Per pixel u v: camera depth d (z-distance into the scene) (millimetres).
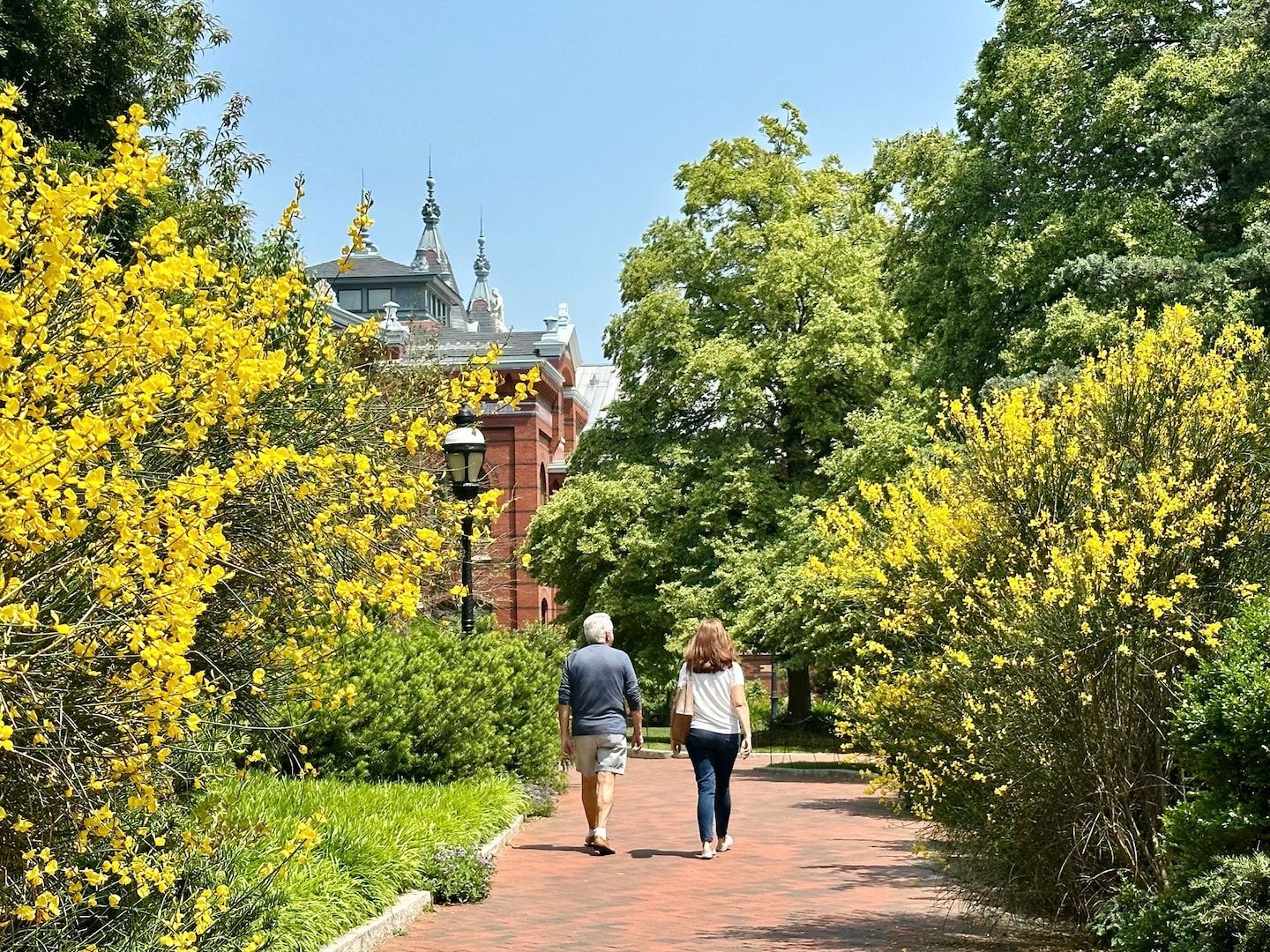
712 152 36938
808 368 34156
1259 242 21609
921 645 9203
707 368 34375
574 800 18000
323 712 12633
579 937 8430
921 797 8703
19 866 4988
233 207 15773
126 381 5102
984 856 8305
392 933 8422
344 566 6234
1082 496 8391
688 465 36031
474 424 16109
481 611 21266
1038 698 7754
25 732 4535
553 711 19031
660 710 41406
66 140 17109
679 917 9141
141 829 5211
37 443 4289
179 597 4477
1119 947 7184
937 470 9641
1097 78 26391
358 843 8938
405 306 74625
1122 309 22328
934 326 28281
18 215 4844
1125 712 7688
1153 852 7637
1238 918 6234
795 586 26859
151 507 4805
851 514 10242
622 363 37875
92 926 5648
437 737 13977
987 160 27156
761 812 16766
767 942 8203
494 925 8859
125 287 4930
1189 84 24000
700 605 32938
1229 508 8062
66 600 4680
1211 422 8219
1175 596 7484
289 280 6004
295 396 6395
